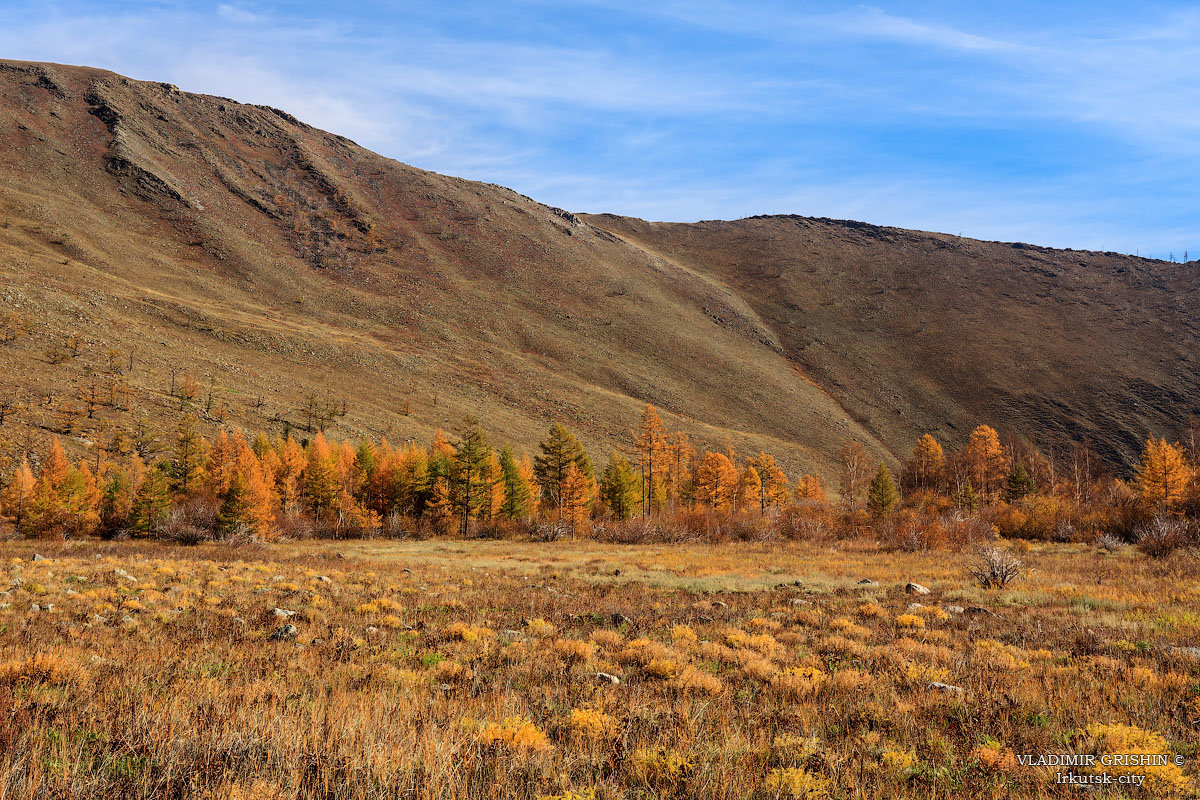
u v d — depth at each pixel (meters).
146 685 7.22
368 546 42.56
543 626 12.47
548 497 71.31
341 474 61.25
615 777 5.14
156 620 12.27
